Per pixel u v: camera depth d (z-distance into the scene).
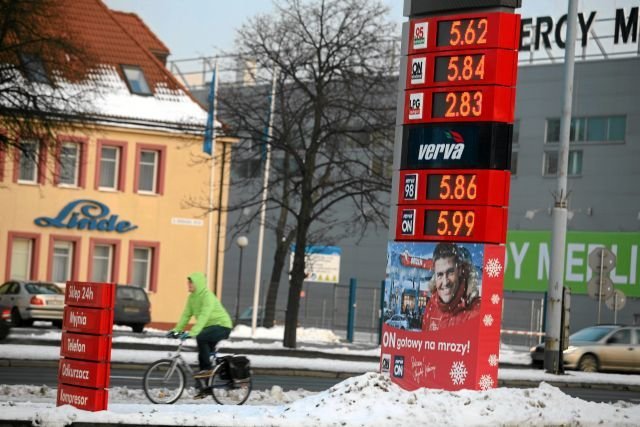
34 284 61.66
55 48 48.16
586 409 23.70
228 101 53.53
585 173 91.56
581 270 90.88
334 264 69.88
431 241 27.05
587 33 92.25
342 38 49.50
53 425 19.09
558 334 45.09
